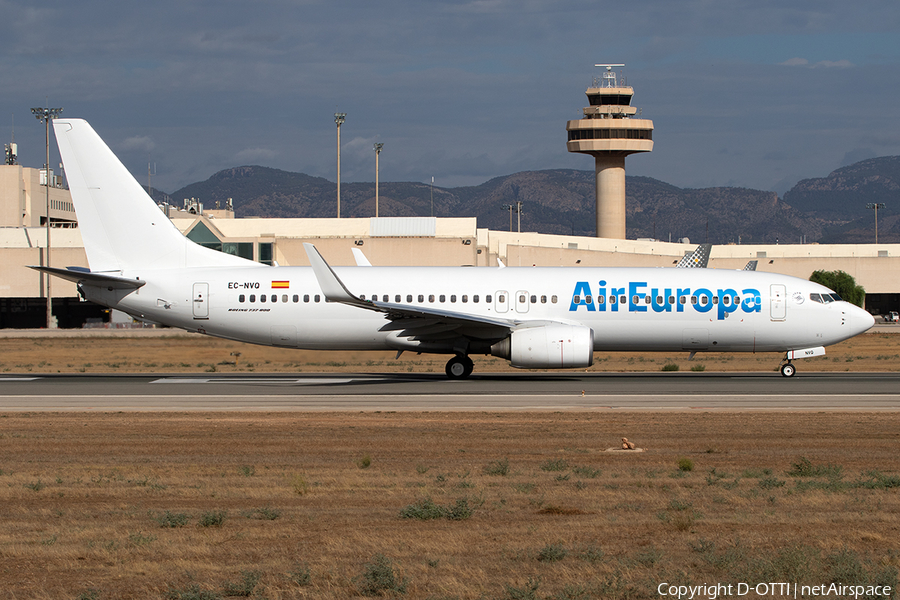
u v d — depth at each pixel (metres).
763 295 147.00
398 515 56.16
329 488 64.94
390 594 40.78
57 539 50.38
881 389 131.38
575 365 138.88
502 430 93.75
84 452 81.38
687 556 46.84
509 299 146.62
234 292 147.88
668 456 79.56
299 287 147.88
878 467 74.50
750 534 51.31
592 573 43.81
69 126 148.38
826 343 148.12
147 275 149.75
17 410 110.62
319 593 41.00
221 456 79.31
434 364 187.25
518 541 49.69
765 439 88.38
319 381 144.75
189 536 50.97
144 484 66.31
